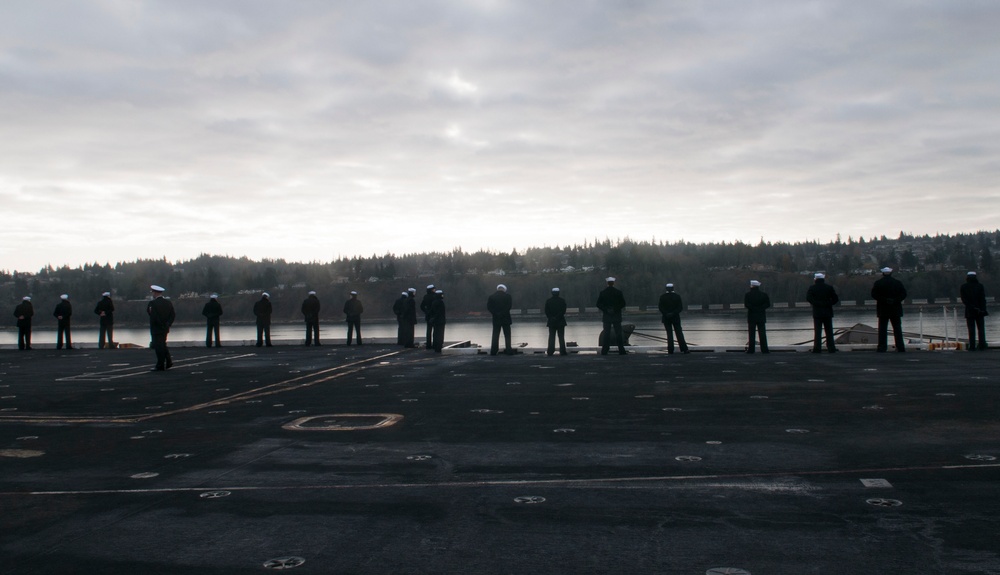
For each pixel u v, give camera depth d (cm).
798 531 523
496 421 1007
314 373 1719
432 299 2317
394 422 1021
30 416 1157
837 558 471
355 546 521
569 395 1235
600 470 713
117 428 1034
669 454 770
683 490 634
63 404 1292
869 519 543
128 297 13938
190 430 1003
